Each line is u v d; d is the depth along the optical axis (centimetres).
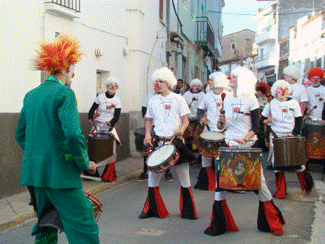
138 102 1088
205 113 729
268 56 5206
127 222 521
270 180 791
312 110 856
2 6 623
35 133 305
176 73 1681
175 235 465
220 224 463
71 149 293
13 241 461
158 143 527
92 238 308
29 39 682
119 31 1023
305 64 3384
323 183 756
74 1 798
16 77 655
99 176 782
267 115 666
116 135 777
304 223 506
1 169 625
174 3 1678
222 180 429
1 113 624
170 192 698
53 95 300
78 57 338
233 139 462
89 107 882
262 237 453
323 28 2970
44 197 310
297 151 591
